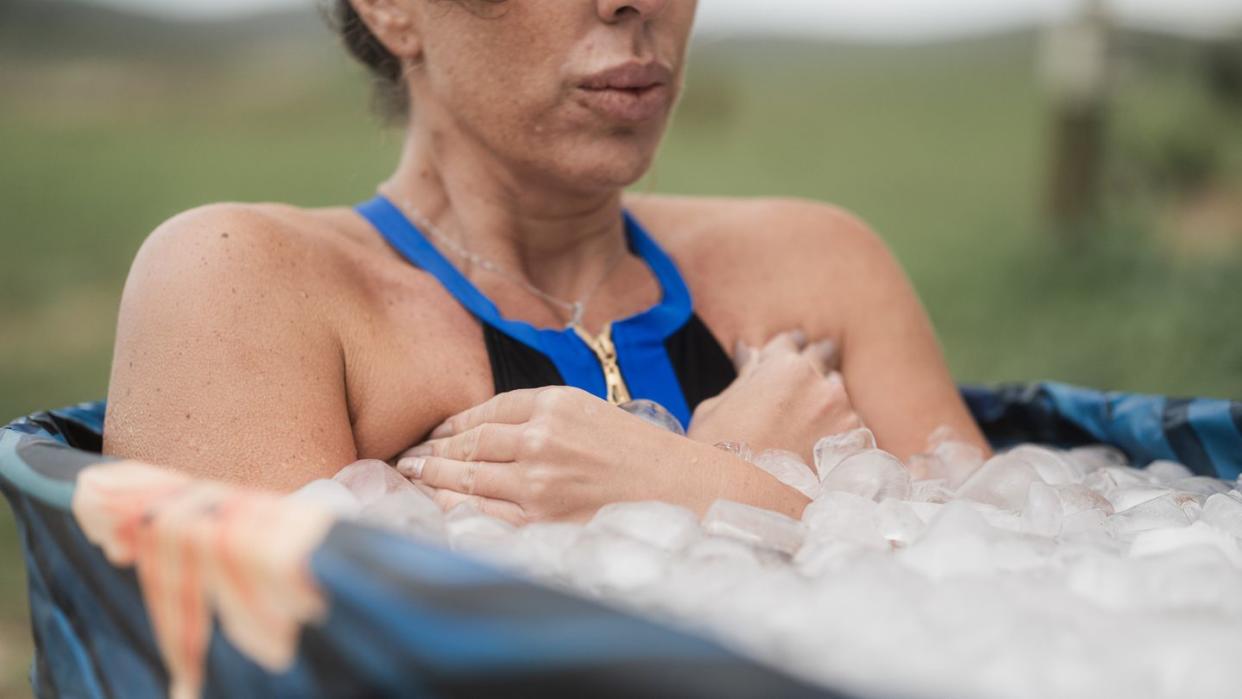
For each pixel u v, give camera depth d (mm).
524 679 553
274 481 1119
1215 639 661
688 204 1676
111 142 12352
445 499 1137
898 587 732
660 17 1311
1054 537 960
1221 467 1433
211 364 1157
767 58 22703
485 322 1356
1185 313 4516
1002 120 14164
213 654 698
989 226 7305
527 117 1319
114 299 6141
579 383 1354
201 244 1224
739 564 820
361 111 1772
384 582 597
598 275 1476
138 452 1140
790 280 1560
